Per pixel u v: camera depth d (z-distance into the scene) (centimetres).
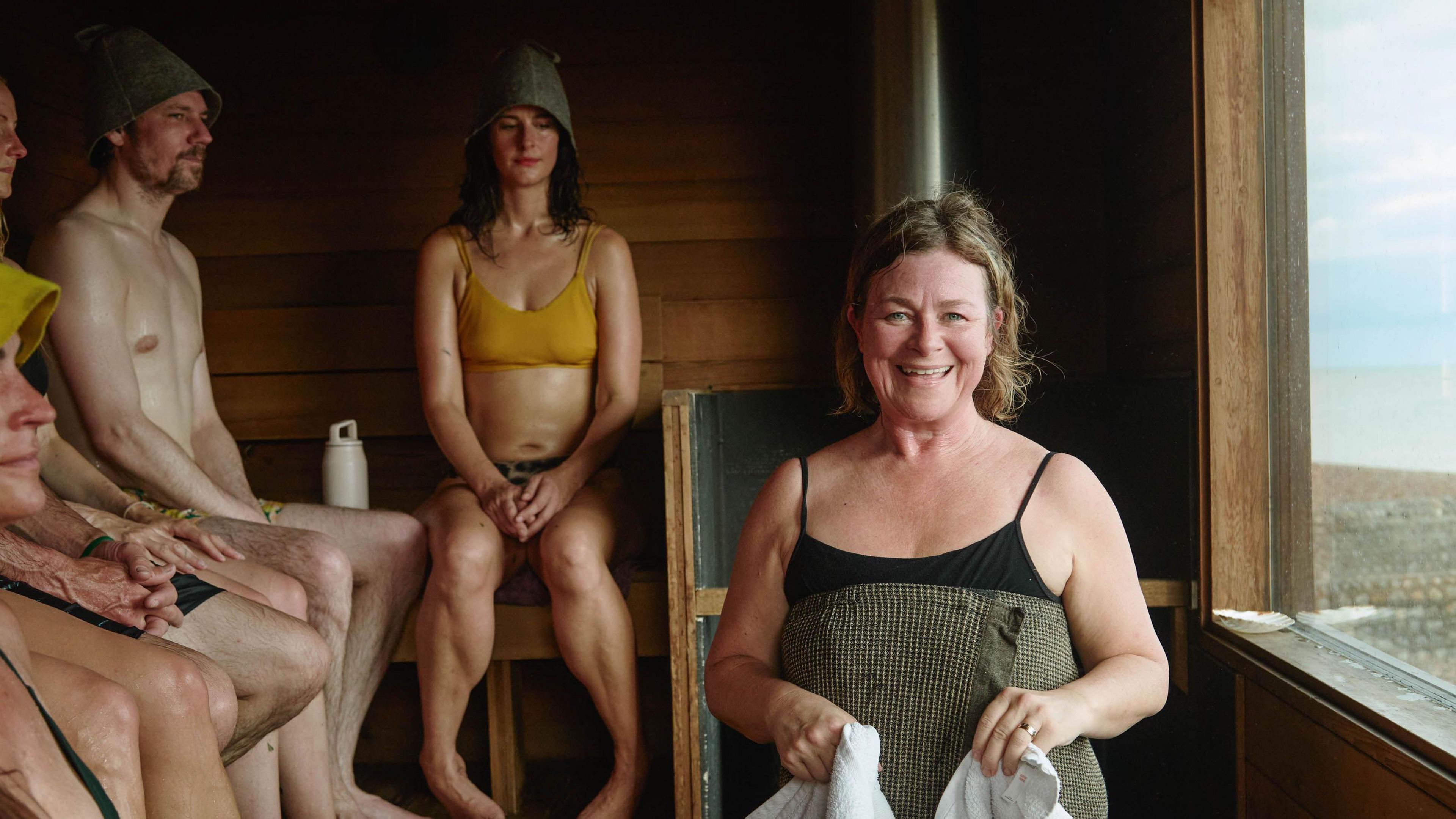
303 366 302
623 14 298
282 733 198
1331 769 153
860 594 124
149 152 225
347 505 275
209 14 300
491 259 258
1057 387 261
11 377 122
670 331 300
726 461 256
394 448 302
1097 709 116
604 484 256
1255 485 201
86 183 296
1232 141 202
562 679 290
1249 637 189
